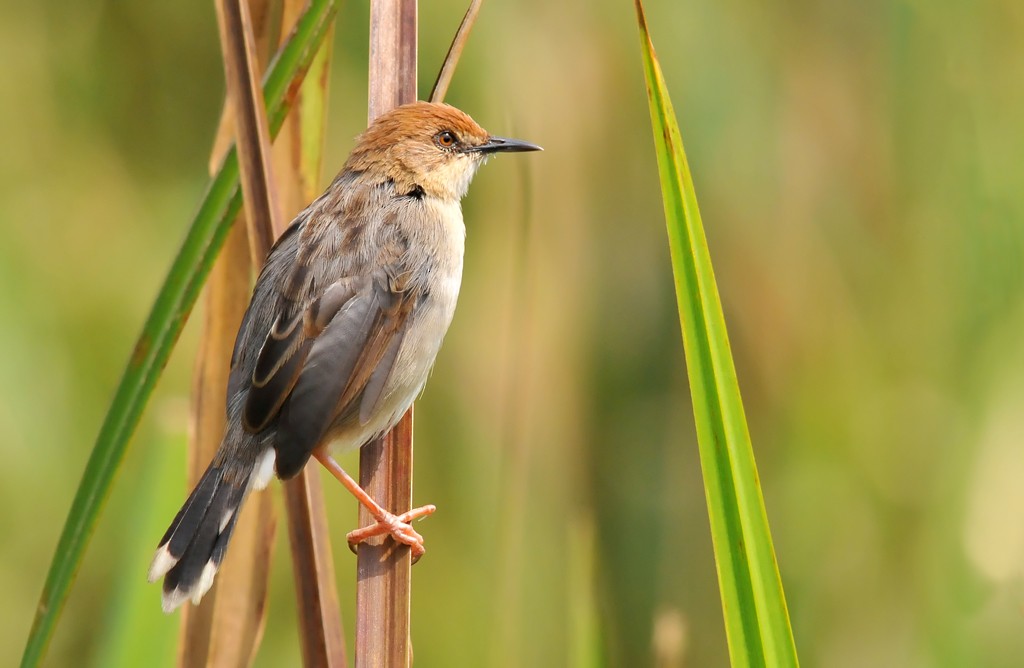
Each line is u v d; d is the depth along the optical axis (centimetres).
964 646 1073
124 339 1379
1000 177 1209
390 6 733
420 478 1188
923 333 1230
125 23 1473
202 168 1462
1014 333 1173
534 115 1154
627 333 1199
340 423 790
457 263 841
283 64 665
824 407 1216
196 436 772
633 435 1184
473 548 1130
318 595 655
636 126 1203
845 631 1174
